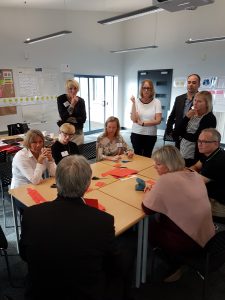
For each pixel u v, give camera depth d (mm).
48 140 3803
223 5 5875
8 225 2736
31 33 5840
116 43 7801
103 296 1104
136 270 1849
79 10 6559
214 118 2557
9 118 5805
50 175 2373
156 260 2152
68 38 6566
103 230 1012
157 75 7469
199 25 6355
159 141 7027
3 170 2832
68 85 3490
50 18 6102
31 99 6109
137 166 2682
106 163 2791
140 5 6191
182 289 1871
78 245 969
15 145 3600
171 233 1624
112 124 2982
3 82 5562
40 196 1902
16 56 5699
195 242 1549
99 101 8352
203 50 6410
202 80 6574
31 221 1032
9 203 3244
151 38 7344
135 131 3334
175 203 1511
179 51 6863
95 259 992
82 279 978
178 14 6660
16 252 2262
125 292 1334
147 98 3225
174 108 3102
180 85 7020
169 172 1634
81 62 7016
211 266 1510
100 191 2031
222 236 1430
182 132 2746
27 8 5664
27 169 2232
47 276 988
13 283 1899
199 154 2588
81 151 3514
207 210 1510
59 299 1002
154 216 1855
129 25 7727
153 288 1878
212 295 1813
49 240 979
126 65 8164
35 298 1056
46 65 6266
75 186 1078
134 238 2381
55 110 6652
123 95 8508
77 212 1029
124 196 1938
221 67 6188
